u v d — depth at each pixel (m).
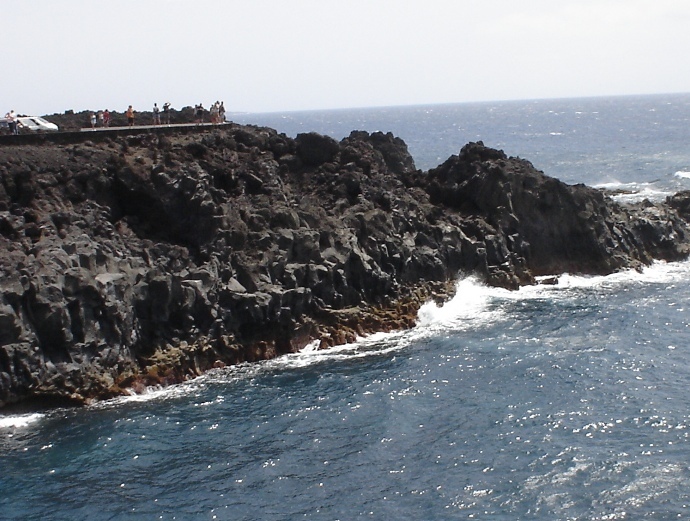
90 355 48.84
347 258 61.34
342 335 58.59
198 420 45.97
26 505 37.41
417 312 63.44
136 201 60.66
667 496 36.88
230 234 58.53
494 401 47.84
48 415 46.47
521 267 72.56
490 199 74.38
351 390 49.97
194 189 59.84
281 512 36.72
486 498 37.34
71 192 58.22
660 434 42.78
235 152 70.56
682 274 76.00
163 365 51.25
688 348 56.03
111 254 53.12
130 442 43.25
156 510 36.97
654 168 161.12
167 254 56.09
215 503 37.50
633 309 65.19
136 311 52.09
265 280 56.97
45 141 64.25
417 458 41.28
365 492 38.19
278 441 43.38
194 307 53.84
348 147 76.69
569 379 50.84
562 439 42.72
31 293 47.09
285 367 54.12
